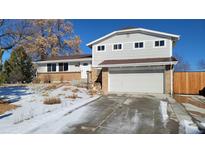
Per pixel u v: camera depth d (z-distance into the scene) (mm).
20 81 22953
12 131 5488
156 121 6625
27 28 19453
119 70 15789
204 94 13609
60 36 34844
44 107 8742
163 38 16125
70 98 11398
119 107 8984
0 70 10781
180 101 10805
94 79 18562
